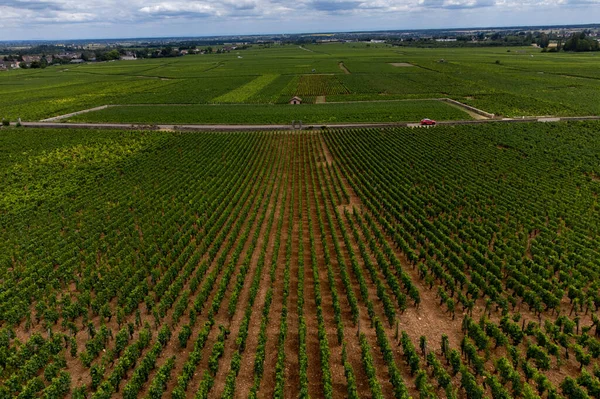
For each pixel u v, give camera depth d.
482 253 45.75
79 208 60.66
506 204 56.84
